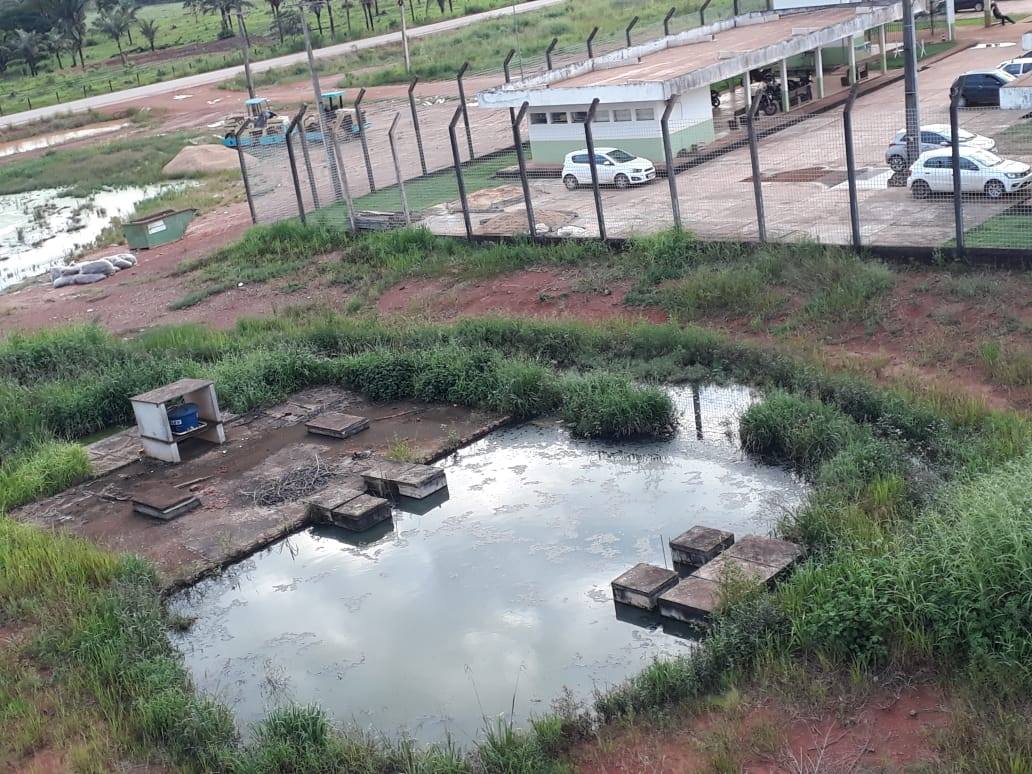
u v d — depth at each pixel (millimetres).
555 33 67688
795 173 28766
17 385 22156
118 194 47875
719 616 11445
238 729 11180
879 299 19438
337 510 15453
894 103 36625
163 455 18406
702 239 23219
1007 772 8664
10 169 56719
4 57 103125
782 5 45219
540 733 10180
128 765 10508
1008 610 10023
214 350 23328
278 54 85062
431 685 11617
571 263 24375
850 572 11109
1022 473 11734
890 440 14820
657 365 19344
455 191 33781
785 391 17141
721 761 9383
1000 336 17547
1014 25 48969
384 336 22484
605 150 31109
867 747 9383
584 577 13375
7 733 11078
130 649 12312
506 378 18922
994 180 22562
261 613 13555
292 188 39250
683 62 36000
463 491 16172
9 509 17359
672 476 15773
